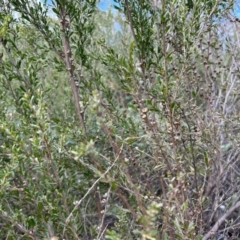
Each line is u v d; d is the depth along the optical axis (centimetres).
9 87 173
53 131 164
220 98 218
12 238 136
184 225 120
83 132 165
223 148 204
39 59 181
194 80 180
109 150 196
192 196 181
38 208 133
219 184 197
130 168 189
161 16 150
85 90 176
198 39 180
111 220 202
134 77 127
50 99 236
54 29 184
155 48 189
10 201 166
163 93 138
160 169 175
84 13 181
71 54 179
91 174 171
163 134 155
